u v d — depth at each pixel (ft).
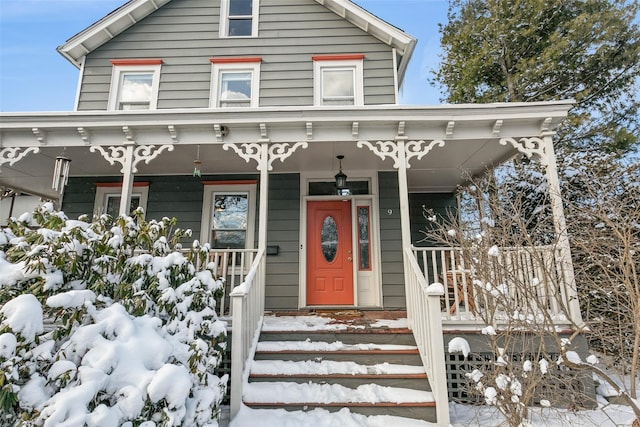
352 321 15.84
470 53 35.88
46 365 8.41
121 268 10.62
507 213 14.99
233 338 11.26
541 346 11.07
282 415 10.79
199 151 18.19
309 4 24.35
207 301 11.46
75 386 7.95
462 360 13.61
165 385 8.23
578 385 12.56
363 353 12.82
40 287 9.04
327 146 17.56
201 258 12.64
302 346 13.25
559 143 32.22
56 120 16.08
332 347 13.16
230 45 23.86
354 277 20.71
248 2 24.90
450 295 19.83
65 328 8.80
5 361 7.42
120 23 23.80
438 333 11.15
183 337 10.14
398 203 21.29
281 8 24.35
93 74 23.52
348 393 11.51
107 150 17.67
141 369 8.52
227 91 23.45
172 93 23.17
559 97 33.73
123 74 23.72
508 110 15.26
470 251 13.48
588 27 30.76
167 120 16.01
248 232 21.24
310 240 21.38
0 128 16.12
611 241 13.96
